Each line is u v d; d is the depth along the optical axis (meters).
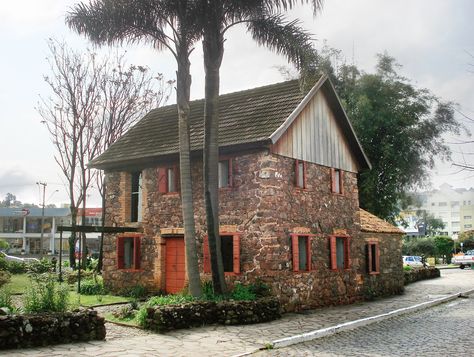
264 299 13.45
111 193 19.34
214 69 14.54
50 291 10.45
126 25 14.49
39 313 9.84
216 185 14.33
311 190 17.20
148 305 12.22
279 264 15.07
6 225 72.38
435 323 13.34
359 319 13.53
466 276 33.91
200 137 17.52
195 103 20.77
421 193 36.66
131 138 20.27
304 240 16.53
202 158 16.89
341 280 18.20
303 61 14.80
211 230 14.10
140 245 18.08
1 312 9.49
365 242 20.98
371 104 33.53
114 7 14.31
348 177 19.75
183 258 17.19
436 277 32.81
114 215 19.14
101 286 18.97
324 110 18.58
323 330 11.62
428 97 34.50
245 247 15.38
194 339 10.52
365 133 33.00
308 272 16.38
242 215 15.58
